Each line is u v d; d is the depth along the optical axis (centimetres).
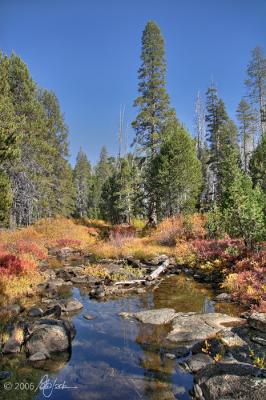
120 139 4825
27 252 1855
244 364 584
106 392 572
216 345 707
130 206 4150
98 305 1090
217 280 1382
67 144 4425
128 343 777
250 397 494
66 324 826
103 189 5766
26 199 3158
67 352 726
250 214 1361
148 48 3122
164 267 1592
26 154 2966
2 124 1842
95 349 743
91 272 1518
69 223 3328
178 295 1201
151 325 895
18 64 2969
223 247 1669
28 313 938
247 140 4750
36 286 1246
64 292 1243
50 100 4244
